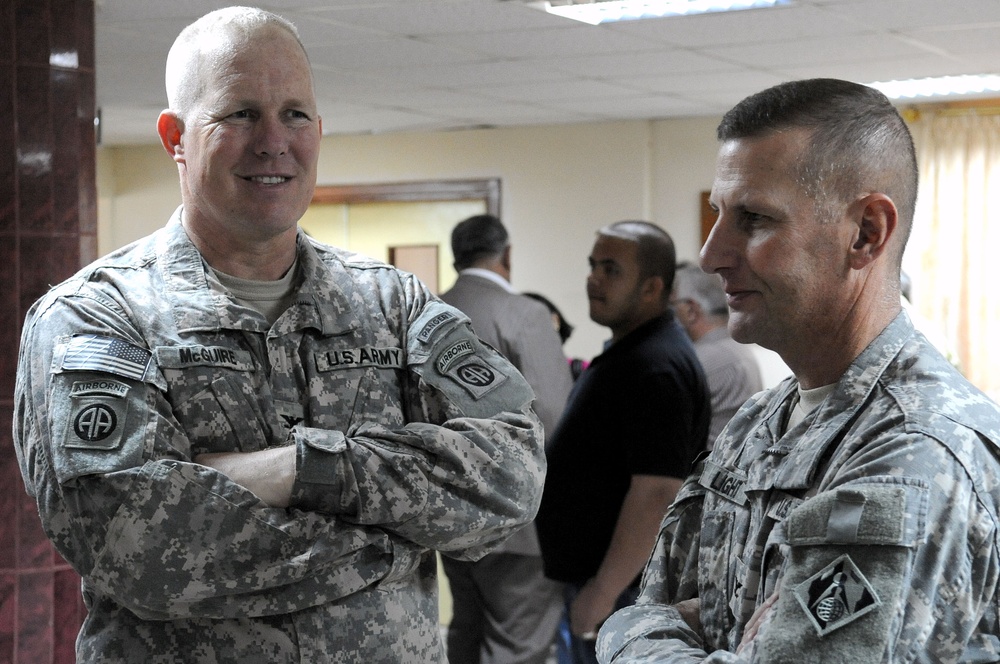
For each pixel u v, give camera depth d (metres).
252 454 1.39
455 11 3.69
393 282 1.66
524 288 6.48
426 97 5.45
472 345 1.61
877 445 1.00
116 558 1.33
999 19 3.83
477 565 3.45
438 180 6.63
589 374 2.65
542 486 1.54
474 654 3.56
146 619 1.38
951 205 5.93
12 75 3.06
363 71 4.76
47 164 3.10
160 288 1.49
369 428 1.45
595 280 2.66
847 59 4.59
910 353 1.07
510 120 6.25
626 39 4.16
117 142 7.06
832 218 1.07
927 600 0.93
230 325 1.47
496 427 1.52
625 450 2.53
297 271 1.59
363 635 1.42
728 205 1.10
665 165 6.25
